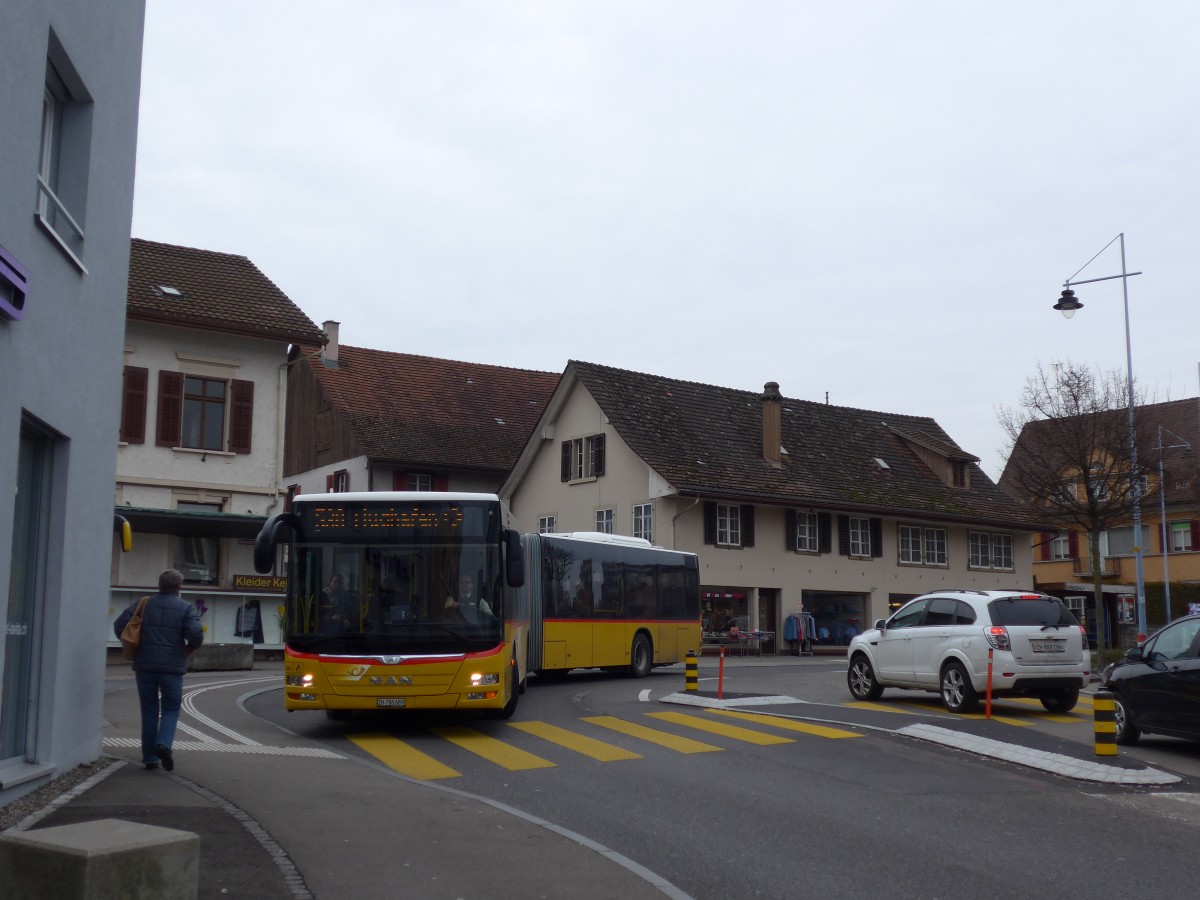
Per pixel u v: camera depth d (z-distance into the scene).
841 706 18.16
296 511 15.12
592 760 13.02
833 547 44.47
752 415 47.34
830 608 44.72
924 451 51.88
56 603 10.29
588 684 24.56
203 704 19.05
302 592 14.88
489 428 50.62
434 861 7.98
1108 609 54.66
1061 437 35.28
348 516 15.08
